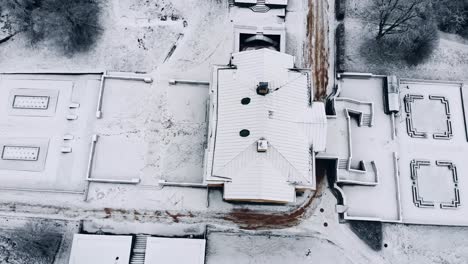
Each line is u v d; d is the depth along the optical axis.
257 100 35.06
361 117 42.59
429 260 39.72
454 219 40.94
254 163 34.31
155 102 43.53
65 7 44.28
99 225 39.94
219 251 39.19
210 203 40.66
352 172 40.84
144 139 42.44
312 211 40.72
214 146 35.69
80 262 37.19
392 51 45.81
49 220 40.09
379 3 46.78
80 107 43.34
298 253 39.41
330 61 45.31
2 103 43.47
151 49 45.31
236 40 45.62
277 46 46.56
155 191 40.91
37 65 44.59
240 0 45.91
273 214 40.53
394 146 42.72
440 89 44.91
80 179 41.31
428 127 43.69
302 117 36.12
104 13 46.16
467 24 46.72
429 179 42.06
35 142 42.38
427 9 46.00
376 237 40.19
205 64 44.88
